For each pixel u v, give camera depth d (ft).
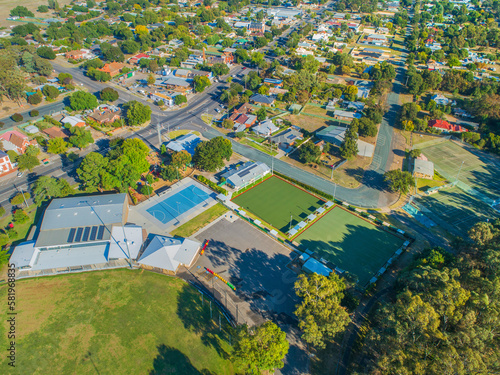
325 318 232.73
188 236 355.77
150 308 278.67
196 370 238.07
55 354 244.22
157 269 315.99
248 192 428.15
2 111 600.39
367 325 272.31
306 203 411.34
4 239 332.80
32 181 432.66
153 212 387.75
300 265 326.24
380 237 361.71
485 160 505.66
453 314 224.33
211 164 437.58
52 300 283.18
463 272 269.44
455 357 193.88
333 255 337.72
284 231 367.45
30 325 263.08
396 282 287.48
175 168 431.43
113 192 413.18
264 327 225.56
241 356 217.97
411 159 499.51
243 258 332.19
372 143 542.16
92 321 267.18
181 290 296.10
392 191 433.48
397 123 604.08
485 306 225.35
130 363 239.91
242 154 503.61
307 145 477.77
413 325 215.31
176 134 549.13
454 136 558.56
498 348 211.82
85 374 232.94
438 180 455.63
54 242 322.75
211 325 268.21
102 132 547.49
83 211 354.95
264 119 591.78
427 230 370.53
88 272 311.27
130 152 420.36
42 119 576.61
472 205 411.54
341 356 250.57
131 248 324.19
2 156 439.63
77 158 477.77
